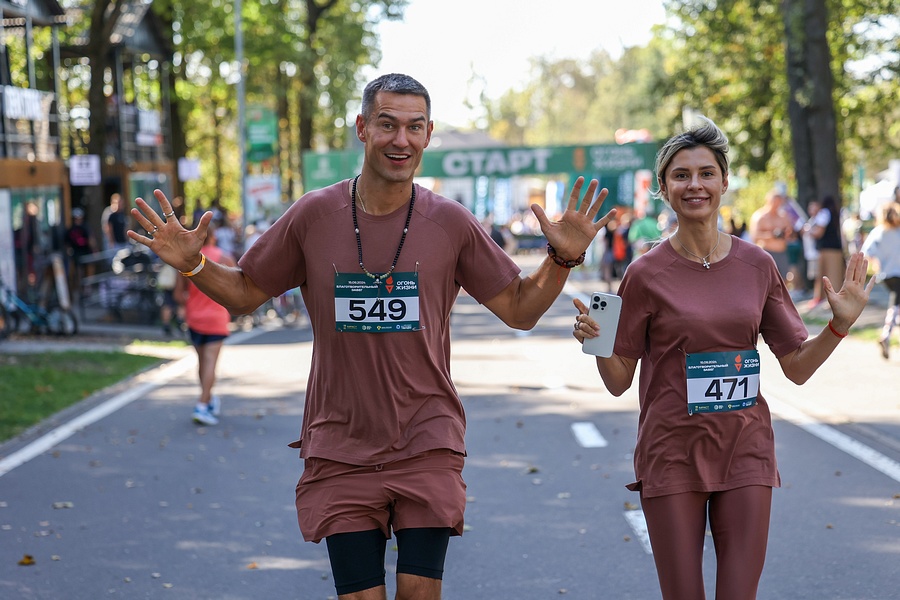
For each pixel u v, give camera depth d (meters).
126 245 40.00
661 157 5.91
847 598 7.62
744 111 51.88
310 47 56.00
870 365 18.66
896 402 15.11
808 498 10.23
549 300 5.50
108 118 47.25
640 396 6.00
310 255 5.50
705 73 52.59
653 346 5.87
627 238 42.19
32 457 12.76
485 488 10.91
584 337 5.85
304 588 8.08
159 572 8.46
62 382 18.50
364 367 5.43
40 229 36.66
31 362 21.09
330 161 50.00
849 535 9.07
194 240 5.45
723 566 5.65
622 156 51.31
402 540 5.41
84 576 8.38
